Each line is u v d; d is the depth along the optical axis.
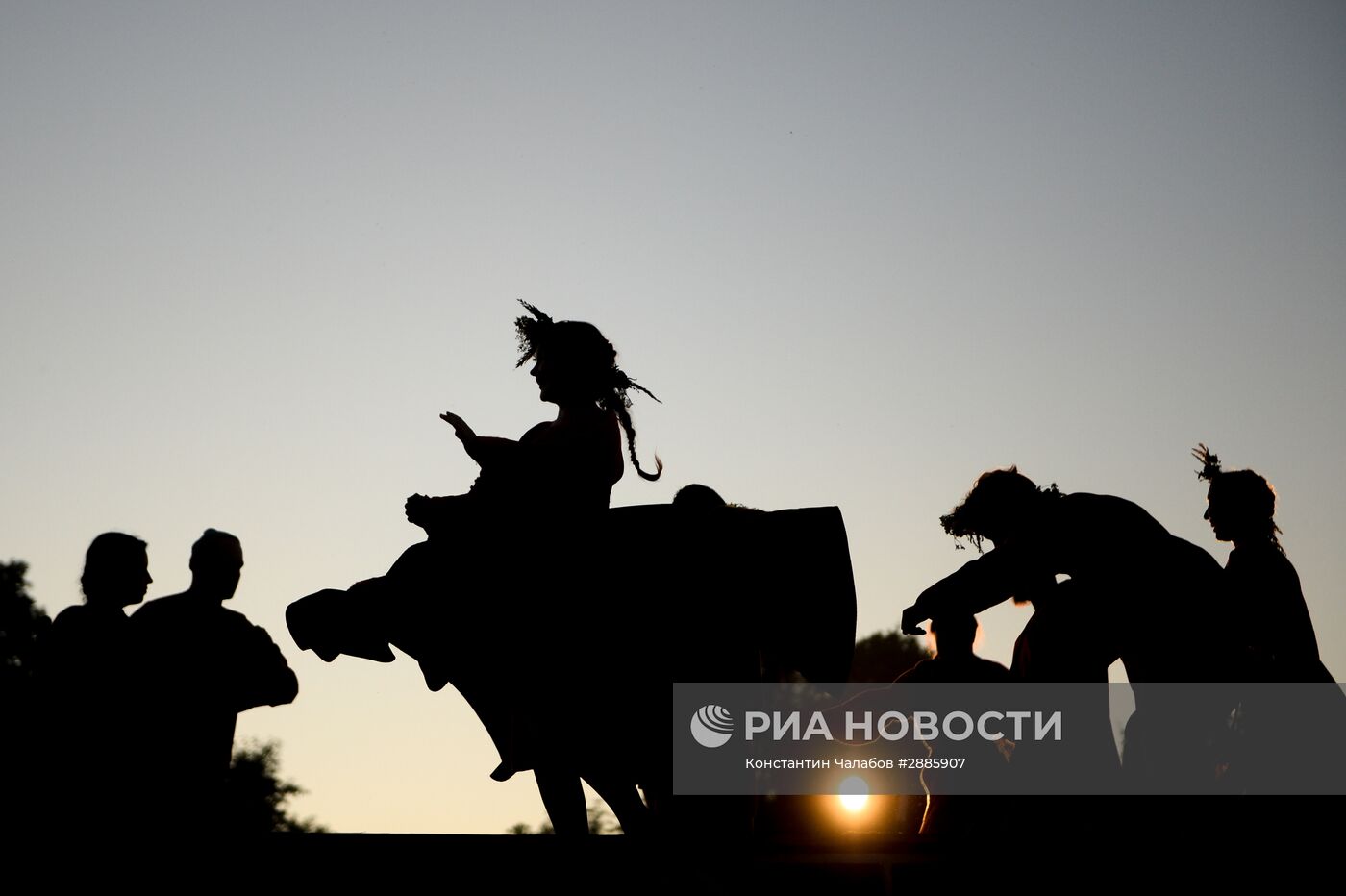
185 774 5.50
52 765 5.37
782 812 5.84
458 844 4.65
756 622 5.83
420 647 5.67
